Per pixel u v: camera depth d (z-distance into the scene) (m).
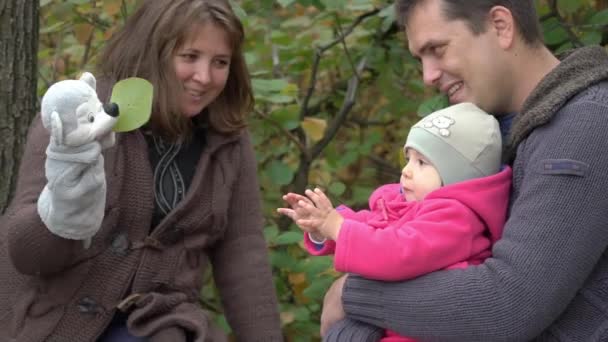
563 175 1.64
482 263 1.78
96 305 2.11
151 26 2.21
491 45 1.84
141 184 2.17
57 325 2.10
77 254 2.10
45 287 2.12
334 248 2.04
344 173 5.05
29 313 2.12
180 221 2.24
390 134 4.83
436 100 2.96
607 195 1.63
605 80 1.71
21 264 1.96
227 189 2.34
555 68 1.76
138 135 2.19
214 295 3.66
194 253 2.28
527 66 1.87
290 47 3.83
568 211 1.63
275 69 3.82
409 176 1.95
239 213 2.45
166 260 2.20
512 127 1.82
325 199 1.93
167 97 2.20
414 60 3.68
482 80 1.86
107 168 2.14
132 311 2.17
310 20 4.00
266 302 2.43
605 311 1.68
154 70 2.21
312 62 3.90
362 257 1.82
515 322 1.66
